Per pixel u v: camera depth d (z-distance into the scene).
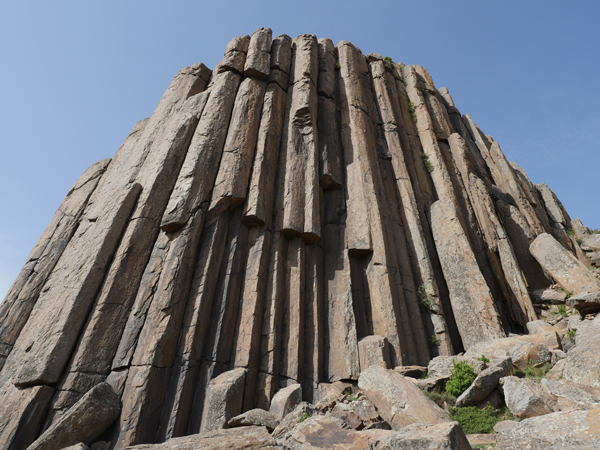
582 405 8.31
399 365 17.64
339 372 17.44
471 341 19.47
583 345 10.57
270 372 16.38
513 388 10.12
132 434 13.10
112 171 27.58
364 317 20.05
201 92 28.36
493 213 25.84
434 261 24.03
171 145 22.80
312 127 26.02
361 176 24.88
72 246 22.92
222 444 8.72
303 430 9.00
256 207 20.25
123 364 15.17
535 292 22.47
